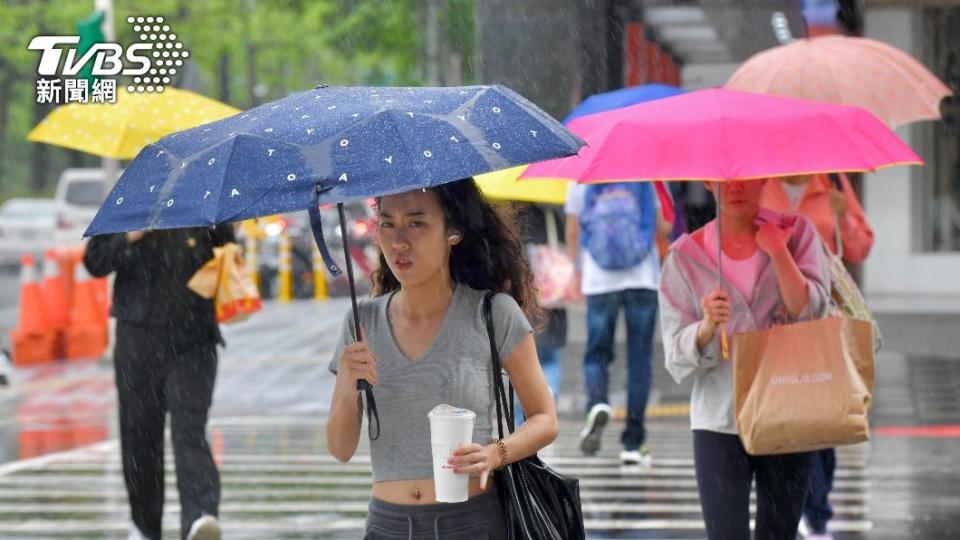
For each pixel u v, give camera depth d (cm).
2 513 2725
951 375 4659
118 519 2661
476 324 1298
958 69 6581
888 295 6738
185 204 1207
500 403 1295
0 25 9906
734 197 1780
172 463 3234
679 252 1803
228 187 1195
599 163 1680
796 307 1772
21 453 3488
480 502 1280
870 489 2864
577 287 3116
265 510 2698
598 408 3128
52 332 5741
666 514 2622
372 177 1169
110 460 3369
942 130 6644
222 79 11769
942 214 6706
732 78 2277
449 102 1241
